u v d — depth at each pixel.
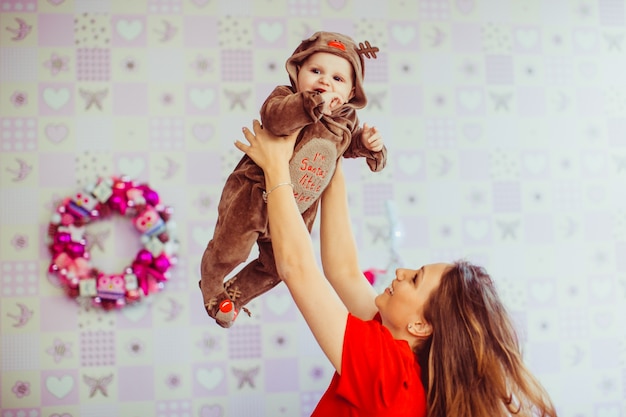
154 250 3.14
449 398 1.43
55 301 3.14
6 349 3.11
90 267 3.17
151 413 3.17
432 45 3.49
